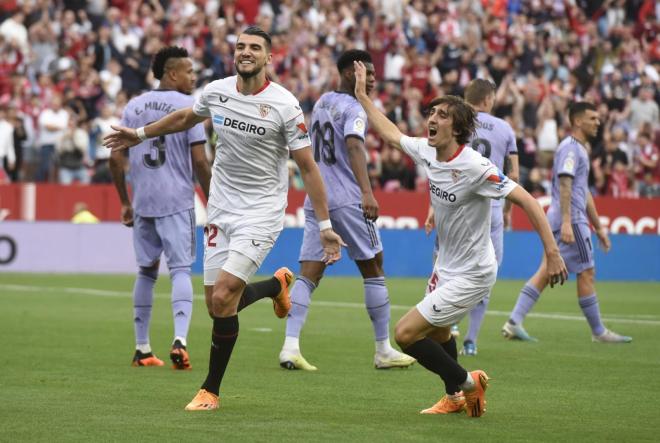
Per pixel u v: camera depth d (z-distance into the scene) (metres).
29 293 35.03
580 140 24.19
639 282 46.94
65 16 52.88
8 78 49.12
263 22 55.06
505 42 58.25
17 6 52.41
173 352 18.14
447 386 14.29
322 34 56.03
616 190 52.22
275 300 16.86
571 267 23.97
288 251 45.06
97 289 36.88
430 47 58.16
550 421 13.83
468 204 13.93
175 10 56.62
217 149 15.07
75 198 46.12
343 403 15.05
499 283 43.66
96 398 15.18
